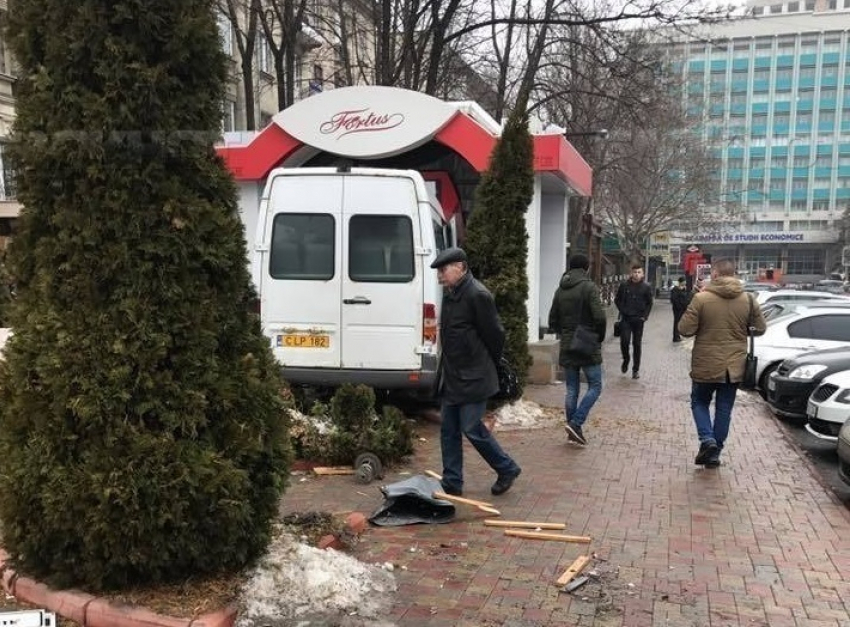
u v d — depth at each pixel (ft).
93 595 10.80
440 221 27.78
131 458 10.12
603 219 133.08
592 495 17.90
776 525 15.98
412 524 15.53
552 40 56.70
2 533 11.31
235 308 11.35
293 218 23.77
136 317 10.19
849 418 19.86
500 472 17.67
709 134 228.63
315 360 23.62
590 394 23.29
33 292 10.56
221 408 10.84
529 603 11.89
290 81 55.06
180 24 10.25
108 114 9.98
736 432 26.20
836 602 12.20
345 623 10.84
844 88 324.80
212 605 10.61
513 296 27.63
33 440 10.44
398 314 23.38
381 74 51.37
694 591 12.50
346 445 19.40
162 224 10.43
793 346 36.68
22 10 10.27
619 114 70.03
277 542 12.37
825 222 331.16
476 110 35.99
